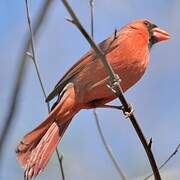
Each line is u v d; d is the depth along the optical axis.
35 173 9.63
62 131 10.20
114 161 10.05
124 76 10.90
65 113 10.30
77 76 10.70
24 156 9.75
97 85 10.53
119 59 10.84
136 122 9.02
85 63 10.76
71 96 10.48
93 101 10.74
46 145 9.92
